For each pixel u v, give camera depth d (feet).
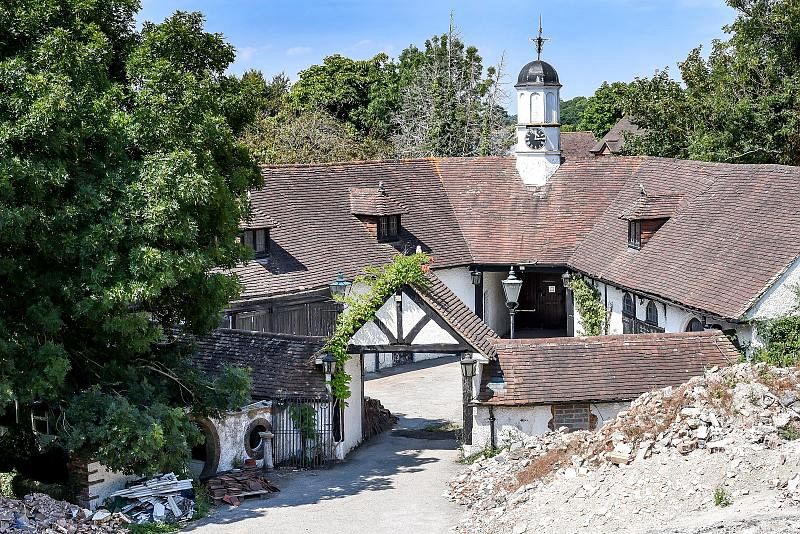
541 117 141.90
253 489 80.79
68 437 71.31
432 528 70.79
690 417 68.74
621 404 90.99
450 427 104.01
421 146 212.02
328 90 251.19
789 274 95.14
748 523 53.52
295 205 125.90
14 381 69.51
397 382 124.36
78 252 69.92
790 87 150.92
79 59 72.38
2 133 67.21
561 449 74.54
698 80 171.32
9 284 72.64
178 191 70.69
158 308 82.33
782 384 71.61
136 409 72.33
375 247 128.36
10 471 81.82
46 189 69.05
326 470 89.35
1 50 73.20
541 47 143.23
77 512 68.64
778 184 109.19
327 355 90.48
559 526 61.62
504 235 138.00
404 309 92.22
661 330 110.52
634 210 121.49
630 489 63.26
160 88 76.48
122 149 72.84
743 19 163.63
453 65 225.97
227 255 81.87
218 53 87.76
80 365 78.95
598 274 124.16
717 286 101.60
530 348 92.63
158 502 74.84
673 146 169.37
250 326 110.52
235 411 85.51
